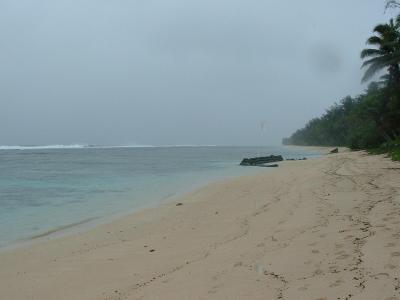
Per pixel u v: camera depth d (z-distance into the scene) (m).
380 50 43.56
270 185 20.23
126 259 8.50
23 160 78.19
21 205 18.25
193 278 6.77
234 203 15.29
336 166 28.55
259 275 6.50
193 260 7.88
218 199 17.06
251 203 14.67
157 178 32.12
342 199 12.66
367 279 5.72
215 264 7.40
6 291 7.00
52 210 16.70
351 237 7.89
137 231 11.62
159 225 12.30
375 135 53.06
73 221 14.09
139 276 7.25
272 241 8.52
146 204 17.62
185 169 44.25
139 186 26.00
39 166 55.38
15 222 14.02
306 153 92.94
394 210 9.95
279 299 5.49
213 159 73.69
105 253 9.21
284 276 6.31
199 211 14.27
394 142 41.53
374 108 46.81
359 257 6.64
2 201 19.64
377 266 6.14
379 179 17.17
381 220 8.99
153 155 102.75
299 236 8.59
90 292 6.67
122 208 16.78
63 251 9.72
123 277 7.28
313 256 7.07
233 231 10.17
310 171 26.77
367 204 11.26
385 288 5.36
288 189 17.44
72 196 21.39
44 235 11.84
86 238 11.12
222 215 12.87
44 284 7.25
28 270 8.22
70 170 45.34
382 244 7.15
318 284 5.80
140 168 47.50
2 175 37.72
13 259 9.13
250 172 35.62
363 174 20.27
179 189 23.34
